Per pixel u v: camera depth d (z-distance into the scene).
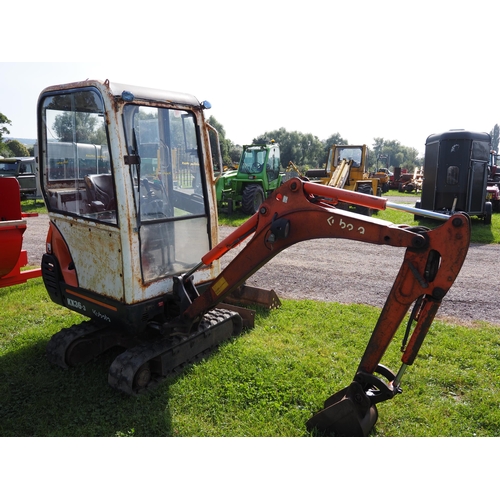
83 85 3.65
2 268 5.38
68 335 4.29
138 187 3.75
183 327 3.90
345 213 3.13
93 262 4.02
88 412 3.62
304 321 5.46
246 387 3.91
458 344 4.84
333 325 5.34
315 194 3.23
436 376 4.17
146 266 3.94
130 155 3.64
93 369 4.27
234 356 4.48
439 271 2.86
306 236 3.24
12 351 4.66
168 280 4.11
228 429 3.41
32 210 17.02
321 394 3.82
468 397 3.87
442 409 3.67
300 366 4.30
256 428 3.41
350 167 16.61
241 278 3.56
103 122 3.61
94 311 4.15
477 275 7.86
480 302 6.37
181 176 4.22
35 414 3.58
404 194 28.70
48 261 4.51
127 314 3.82
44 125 4.23
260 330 5.19
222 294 3.69
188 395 3.79
